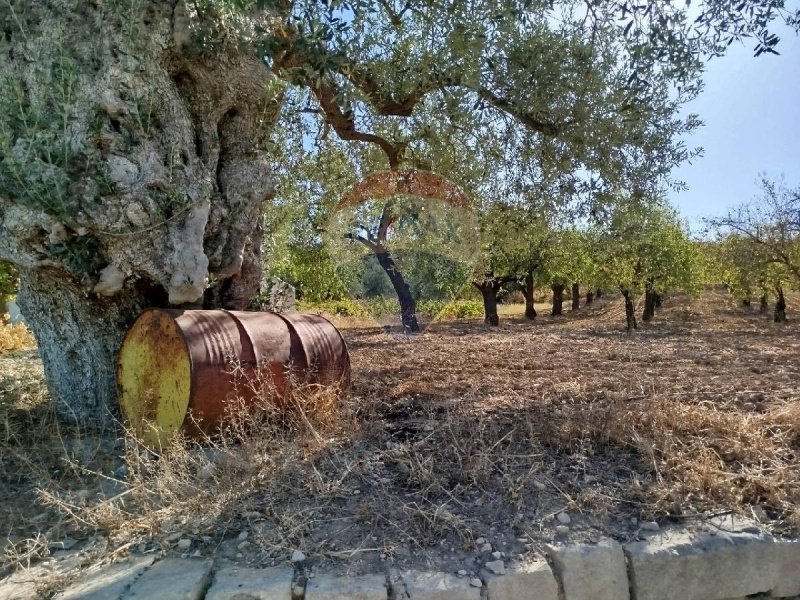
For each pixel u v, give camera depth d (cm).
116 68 353
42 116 343
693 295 2009
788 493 277
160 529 250
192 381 325
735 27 398
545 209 628
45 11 353
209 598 204
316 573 219
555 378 547
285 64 475
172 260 371
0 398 452
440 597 209
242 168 431
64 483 307
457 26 470
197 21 379
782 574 244
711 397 437
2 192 339
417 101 557
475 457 300
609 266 1686
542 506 266
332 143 738
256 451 304
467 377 558
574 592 223
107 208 348
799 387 477
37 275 391
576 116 537
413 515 255
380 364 650
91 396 404
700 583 235
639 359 702
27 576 225
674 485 278
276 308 532
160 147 375
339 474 290
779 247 1773
